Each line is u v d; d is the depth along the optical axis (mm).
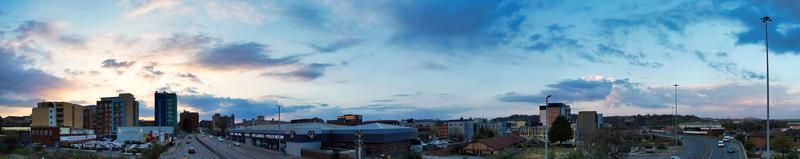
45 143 197125
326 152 145250
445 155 150250
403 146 175500
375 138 159625
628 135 155625
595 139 118000
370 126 175125
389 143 161750
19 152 151500
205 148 196750
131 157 140000
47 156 124812
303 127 188750
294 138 165250
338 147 169250
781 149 145250
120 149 185375
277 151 177000
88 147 188125
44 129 198250
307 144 166500
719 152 161375
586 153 123875
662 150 169625
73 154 129500
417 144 188125
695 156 147375
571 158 121938
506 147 165875
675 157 133125
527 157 141375
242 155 158000
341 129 170750
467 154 153750
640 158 140125
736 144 197500
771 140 184750
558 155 145000
